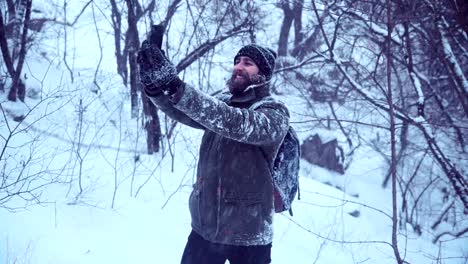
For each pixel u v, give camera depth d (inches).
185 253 87.0
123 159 199.3
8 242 116.2
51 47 331.9
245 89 79.6
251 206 78.7
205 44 239.0
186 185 185.0
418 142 299.3
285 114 75.6
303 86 357.7
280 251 167.8
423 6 191.3
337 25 234.8
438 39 207.3
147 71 60.7
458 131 237.5
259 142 69.7
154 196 179.2
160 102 77.6
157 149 217.2
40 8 372.8
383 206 305.0
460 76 204.2
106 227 143.8
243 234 78.8
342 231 217.0
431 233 257.3
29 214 134.1
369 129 346.6
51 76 257.9
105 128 221.1
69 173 168.7
